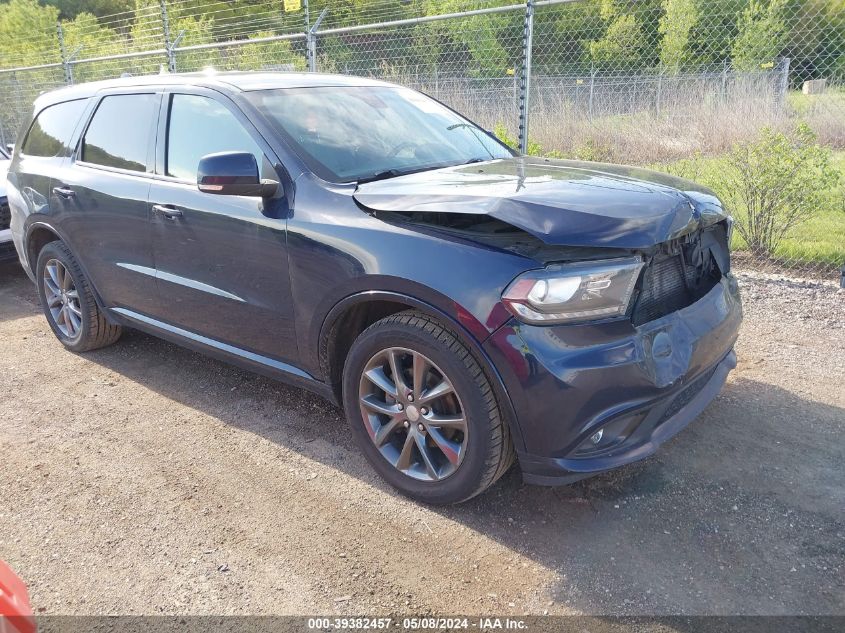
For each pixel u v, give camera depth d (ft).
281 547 8.70
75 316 15.33
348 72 39.99
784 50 33.55
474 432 8.43
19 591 4.89
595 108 33.53
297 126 10.82
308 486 10.02
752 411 11.61
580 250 7.88
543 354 7.73
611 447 8.24
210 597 7.89
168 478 10.36
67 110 14.82
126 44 51.78
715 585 7.75
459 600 7.72
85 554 8.70
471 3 43.09
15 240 16.29
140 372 14.38
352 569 8.27
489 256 8.08
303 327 10.03
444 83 33.32
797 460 10.11
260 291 10.51
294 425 11.89
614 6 37.81
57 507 9.71
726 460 10.19
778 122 28.60
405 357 9.15
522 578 8.01
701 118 30.76
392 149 11.28
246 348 11.34
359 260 8.96
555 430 7.93
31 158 15.52
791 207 19.36
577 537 8.68
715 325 9.17
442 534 8.84
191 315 12.00
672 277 8.91
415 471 9.44
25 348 16.03
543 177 9.68
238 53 44.50
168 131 12.10
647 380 7.97
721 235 9.97
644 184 9.29
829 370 13.07
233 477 10.32
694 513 9.02
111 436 11.71
